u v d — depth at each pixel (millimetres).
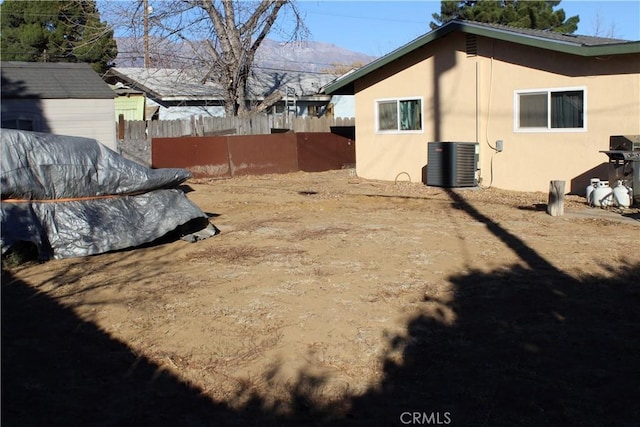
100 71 35875
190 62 33812
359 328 6566
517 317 6898
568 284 8055
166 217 10531
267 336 6383
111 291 7906
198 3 26812
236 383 5422
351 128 26062
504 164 17797
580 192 16266
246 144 23266
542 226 11891
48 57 35438
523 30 18562
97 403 5059
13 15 35562
